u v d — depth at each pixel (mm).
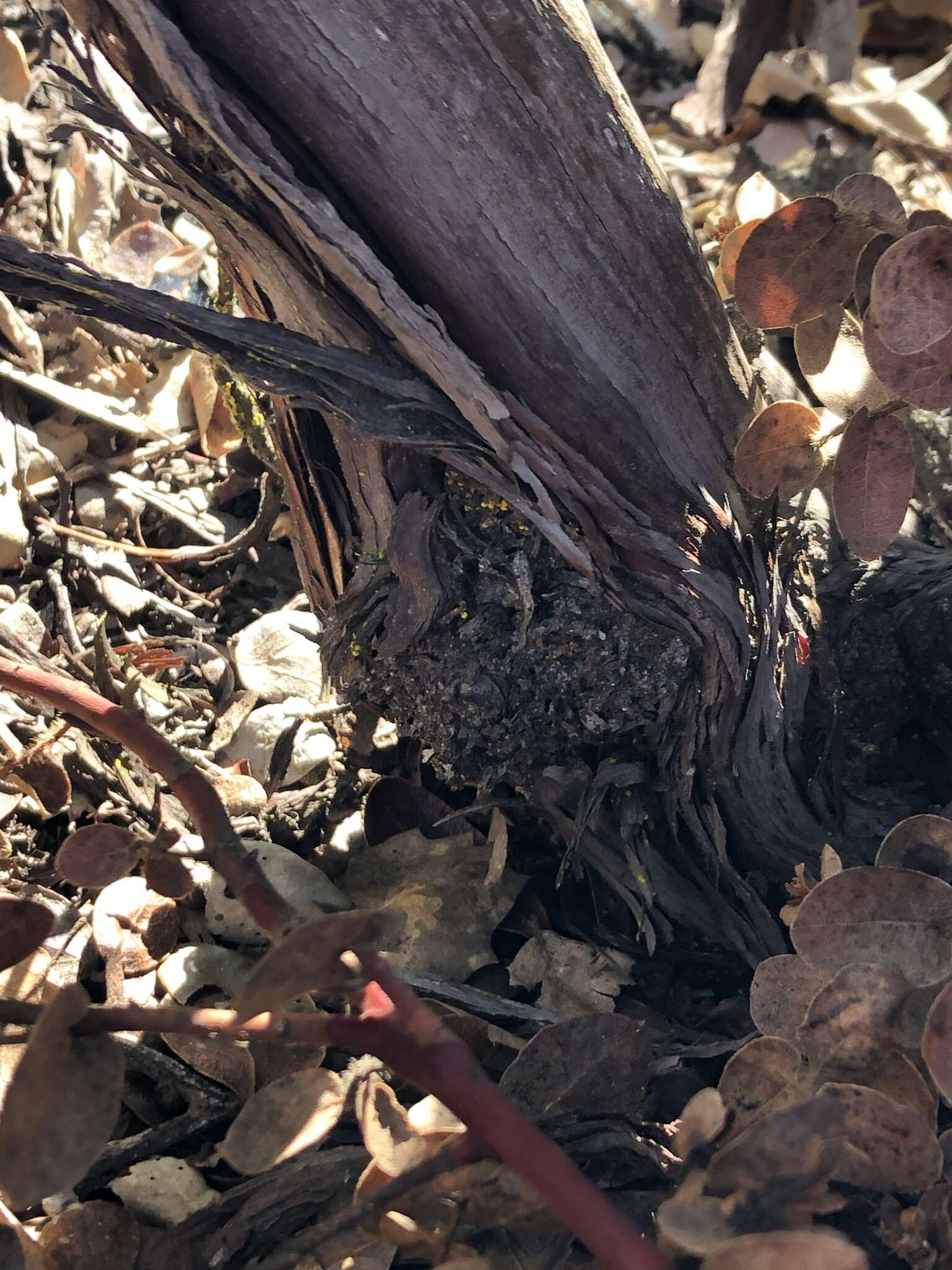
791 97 536
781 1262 196
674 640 317
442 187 247
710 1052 325
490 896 366
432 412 276
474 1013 334
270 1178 262
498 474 287
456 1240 247
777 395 373
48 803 359
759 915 365
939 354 265
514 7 234
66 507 449
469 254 257
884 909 257
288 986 181
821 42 330
